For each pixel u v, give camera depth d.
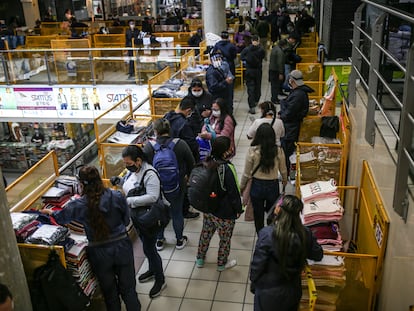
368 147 3.95
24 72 11.47
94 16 22.66
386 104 4.40
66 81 11.38
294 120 5.86
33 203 3.99
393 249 2.96
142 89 11.02
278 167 4.54
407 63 2.57
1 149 12.98
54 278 3.12
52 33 17.94
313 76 9.05
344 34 9.17
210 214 4.28
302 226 2.90
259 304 3.02
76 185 4.29
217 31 13.19
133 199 3.79
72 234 3.69
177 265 4.64
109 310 3.60
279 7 24.42
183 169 4.66
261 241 2.97
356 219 4.32
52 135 13.32
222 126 5.46
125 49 10.81
